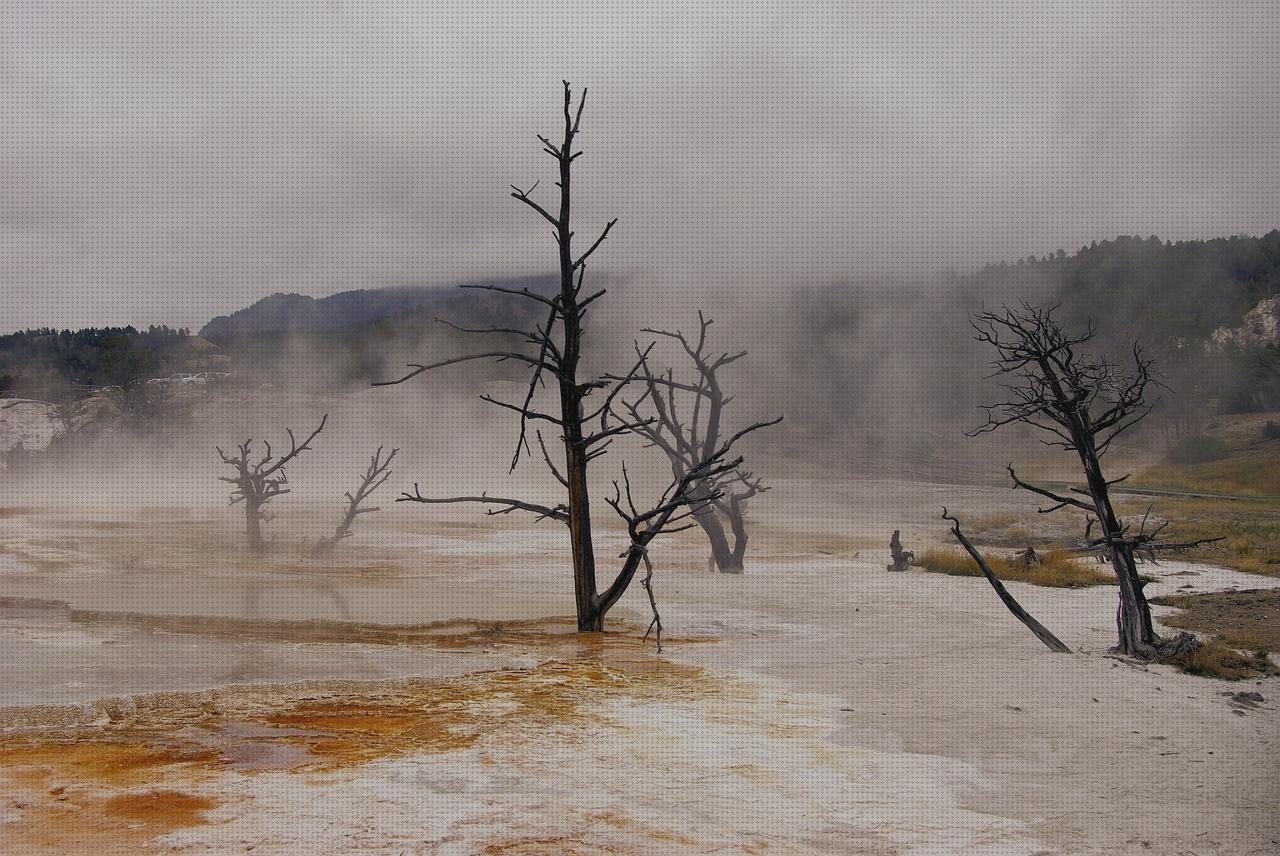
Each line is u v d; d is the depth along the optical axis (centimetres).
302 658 1026
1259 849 569
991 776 682
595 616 1263
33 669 941
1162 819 611
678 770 668
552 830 551
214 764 657
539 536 2795
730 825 571
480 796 603
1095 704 884
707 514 2041
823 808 606
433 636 1190
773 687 930
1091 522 1158
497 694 877
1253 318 12975
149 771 638
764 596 1645
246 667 970
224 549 2200
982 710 852
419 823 554
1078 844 567
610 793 618
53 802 574
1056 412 1178
